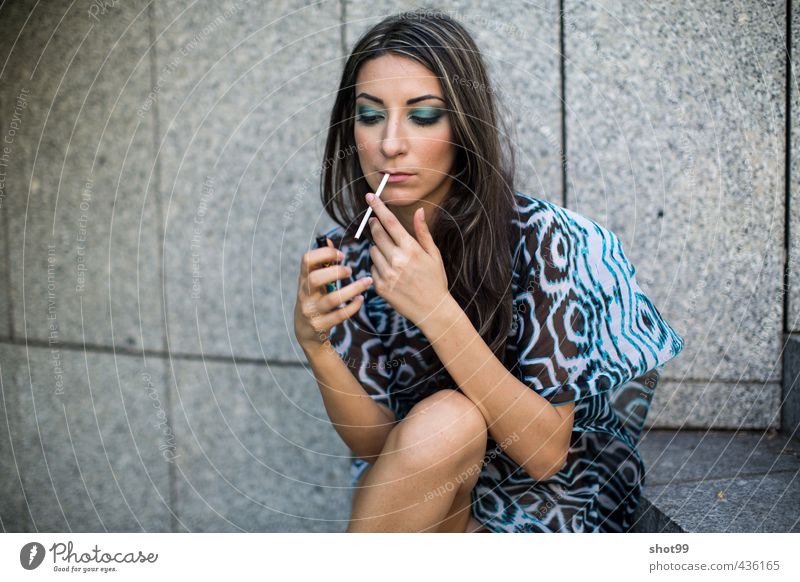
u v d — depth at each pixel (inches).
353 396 56.9
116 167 82.8
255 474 83.7
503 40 74.1
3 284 86.6
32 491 87.4
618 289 57.6
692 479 65.6
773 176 74.6
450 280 56.3
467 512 56.0
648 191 75.4
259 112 79.1
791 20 73.0
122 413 85.5
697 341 76.2
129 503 86.1
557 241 55.2
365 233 61.1
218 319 82.9
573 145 75.2
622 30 74.1
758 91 73.8
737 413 76.5
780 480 64.8
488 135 54.0
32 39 82.9
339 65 76.9
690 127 74.6
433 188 53.4
